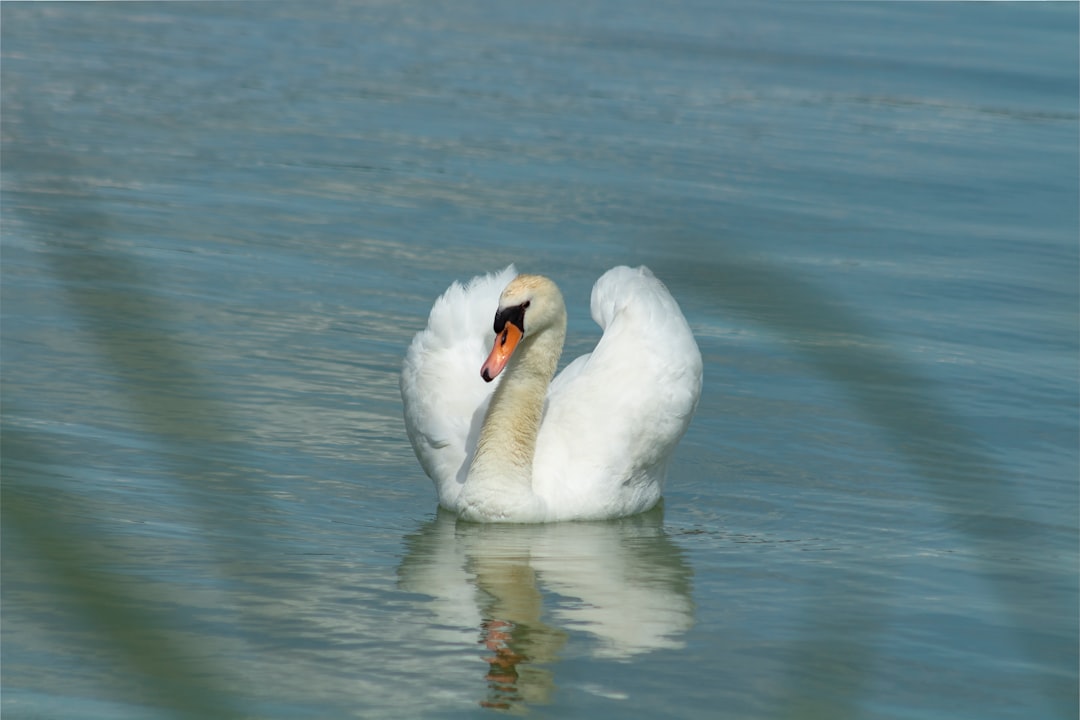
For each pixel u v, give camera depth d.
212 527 3.27
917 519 13.12
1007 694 8.78
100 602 1.84
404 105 37.06
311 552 11.36
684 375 13.48
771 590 11.01
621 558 11.91
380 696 8.38
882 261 24.16
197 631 9.08
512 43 48.78
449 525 12.77
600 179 29.64
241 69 40.78
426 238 24.38
